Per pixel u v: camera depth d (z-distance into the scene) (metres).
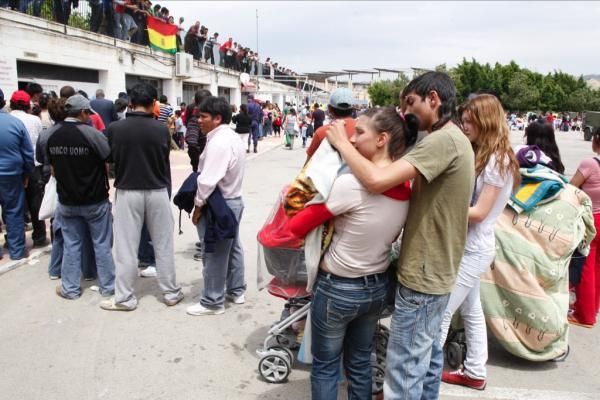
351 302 2.38
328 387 2.54
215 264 4.32
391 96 55.31
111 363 3.62
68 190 4.50
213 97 4.11
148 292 4.98
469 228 2.99
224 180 4.21
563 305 3.64
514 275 3.57
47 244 6.41
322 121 17.81
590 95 74.38
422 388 2.52
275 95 41.16
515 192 3.65
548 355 3.64
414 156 2.17
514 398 3.29
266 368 3.42
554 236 3.55
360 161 2.16
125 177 4.29
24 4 11.92
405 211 2.32
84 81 14.98
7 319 4.30
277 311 4.57
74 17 14.41
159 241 4.54
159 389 3.31
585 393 3.36
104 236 4.75
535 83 68.19
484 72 58.53
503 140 2.88
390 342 2.44
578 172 4.33
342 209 2.24
